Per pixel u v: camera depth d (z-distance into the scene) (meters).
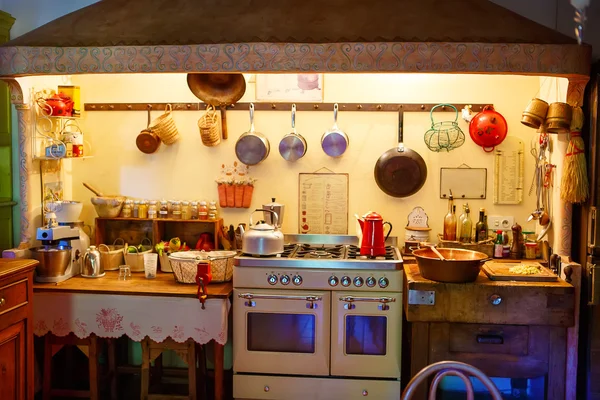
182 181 4.67
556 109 3.83
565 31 4.11
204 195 4.66
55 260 4.10
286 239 4.55
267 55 3.69
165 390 4.53
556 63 3.63
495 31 3.68
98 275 4.28
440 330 3.79
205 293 3.85
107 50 3.78
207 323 3.87
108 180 4.73
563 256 4.00
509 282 3.74
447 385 4.08
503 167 4.47
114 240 4.71
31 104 4.22
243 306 3.93
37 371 4.41
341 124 4.52
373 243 4.00
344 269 3.86
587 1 4.09
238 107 4.56
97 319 3.95
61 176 4.61
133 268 4.44
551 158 4.23
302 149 4.45
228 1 3.92
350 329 3.92
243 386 3.98
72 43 3.82
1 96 4.30
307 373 3.94
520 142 4.45
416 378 2.19
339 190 4.56
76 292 3.96
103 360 4.74
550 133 4.03
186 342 3.99
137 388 4.59
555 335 3.75
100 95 4.68
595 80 3.83
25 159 4.21
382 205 4.55
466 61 3.63
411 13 3.79
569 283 3.79
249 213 4.63
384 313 3.86
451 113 4.46
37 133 4.30
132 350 4.75
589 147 3.92
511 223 4.50
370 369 3.90
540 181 4.34
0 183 4.39
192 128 4.64
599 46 4.08
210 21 3.82
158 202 4.61
